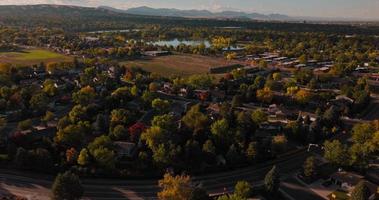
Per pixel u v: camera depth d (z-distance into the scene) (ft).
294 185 512.22
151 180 506.48
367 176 533.96
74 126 575.79
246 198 456.86
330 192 496.64
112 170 510.99
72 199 434.71
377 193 481.46
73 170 506.48
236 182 516.32
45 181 494.59
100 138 544.62
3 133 614.34
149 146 559.38
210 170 533.55
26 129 617.62
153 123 626.23
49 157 515.50
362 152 544.21
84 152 515.50
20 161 508.94
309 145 634.84
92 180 499.51
